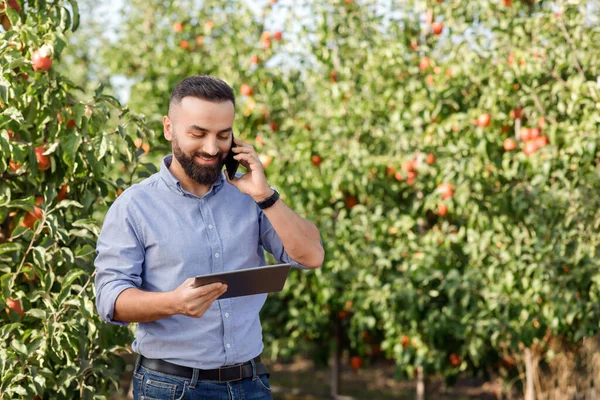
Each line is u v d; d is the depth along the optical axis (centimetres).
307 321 645
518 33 522
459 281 535
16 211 317
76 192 324
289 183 620
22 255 312
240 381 213
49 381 301
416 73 605
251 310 217
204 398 207
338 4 607
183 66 746
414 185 587
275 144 641
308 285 647
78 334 294
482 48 550
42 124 312
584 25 510
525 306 516
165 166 215
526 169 505
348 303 622
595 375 557
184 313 189
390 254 582
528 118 535
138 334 212
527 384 581
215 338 209
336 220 635
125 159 337
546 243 504
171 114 201
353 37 611
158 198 211
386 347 610
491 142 524
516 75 512
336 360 730
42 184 319
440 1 576
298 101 673
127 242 205
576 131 485
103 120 315
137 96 773
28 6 322
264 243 226
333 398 729
